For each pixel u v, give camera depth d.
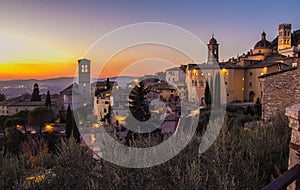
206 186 2.35
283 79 11.77
